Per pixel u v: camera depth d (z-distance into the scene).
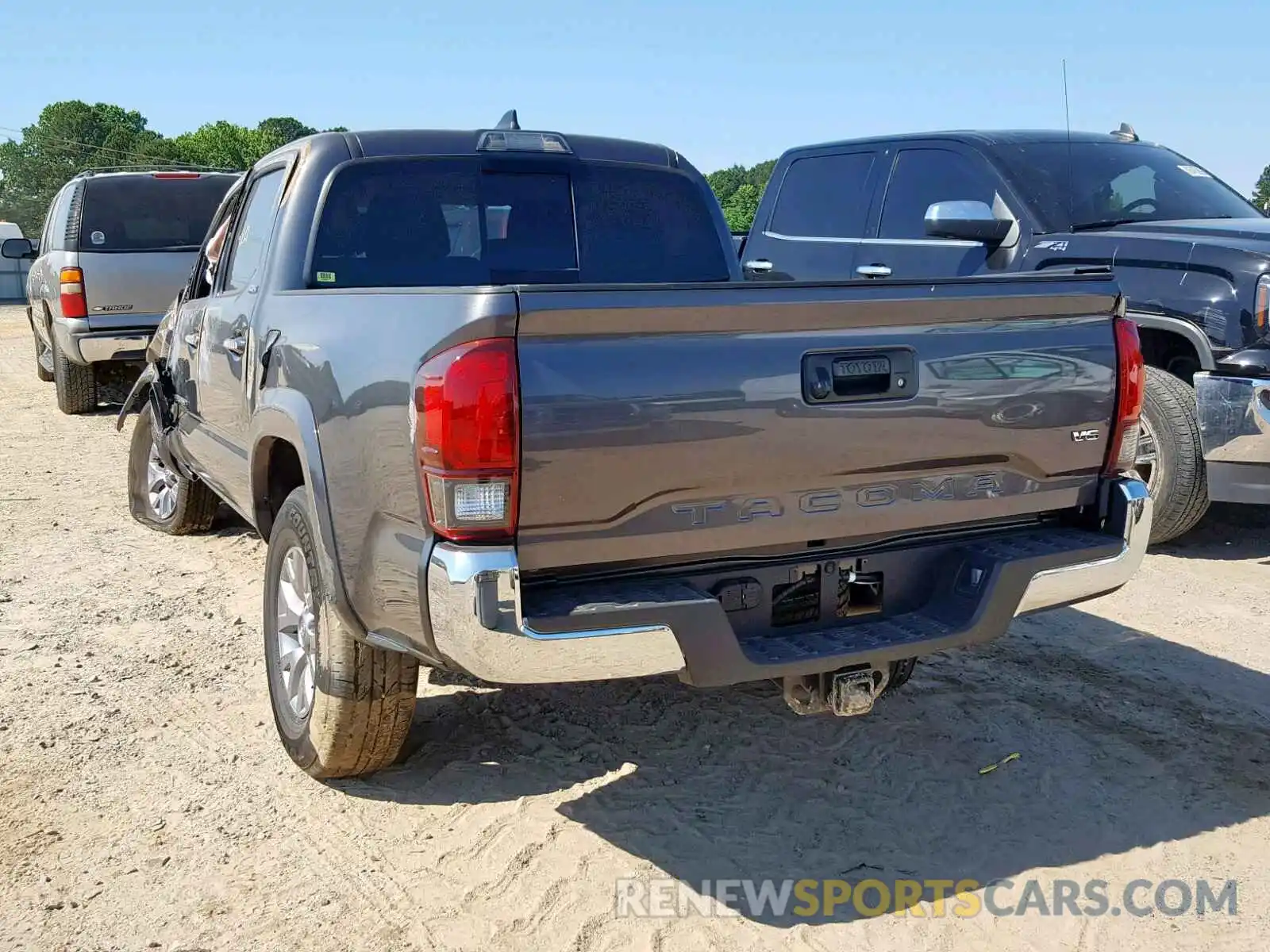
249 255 4.84
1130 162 7.27
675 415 2.91
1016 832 3.54
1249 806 3.68
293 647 3.93
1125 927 3.07
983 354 3.31
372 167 4.41
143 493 7.09
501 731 4.19
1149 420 6.28
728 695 4.50
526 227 4.69
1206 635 5.17
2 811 3.65
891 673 4.20
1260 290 5.84
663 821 3.59
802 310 3.01
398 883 3.27
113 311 10.23
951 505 3.38
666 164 5.05
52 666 4.82
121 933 3.04
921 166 7.44
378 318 3.21
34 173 132.62
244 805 3.69
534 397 2.78
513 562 2.79
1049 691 4.55
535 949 2.98
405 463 2.96
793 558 3.27
